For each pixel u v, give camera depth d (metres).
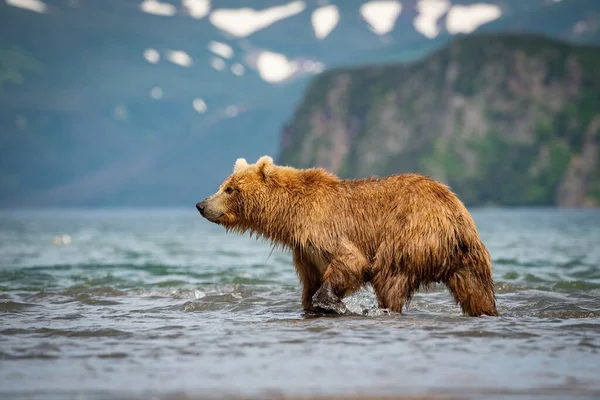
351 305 27.23
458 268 24.59
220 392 15.32
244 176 27.69
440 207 24.47
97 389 15.62
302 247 26.52
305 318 25.34
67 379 16.44
